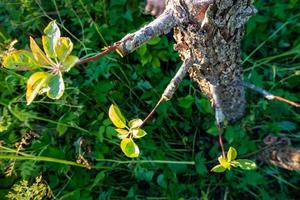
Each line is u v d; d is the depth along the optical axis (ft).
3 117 2.81
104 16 3.34
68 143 3.14
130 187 3.29
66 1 3.14
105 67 3.10
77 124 3.06
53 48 1.15
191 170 3.26
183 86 3.29
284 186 3.27
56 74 1.15
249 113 3.22
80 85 3.17
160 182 3.08
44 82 1.15
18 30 3.35
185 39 2.00
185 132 3.37
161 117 3.20
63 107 3.12
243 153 3.10
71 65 1.15
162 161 3.02
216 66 2.26
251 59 3.41
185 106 3.13
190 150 3.32
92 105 3.19
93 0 3.40
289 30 3.48
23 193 2.51
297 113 3.35
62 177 3.15
